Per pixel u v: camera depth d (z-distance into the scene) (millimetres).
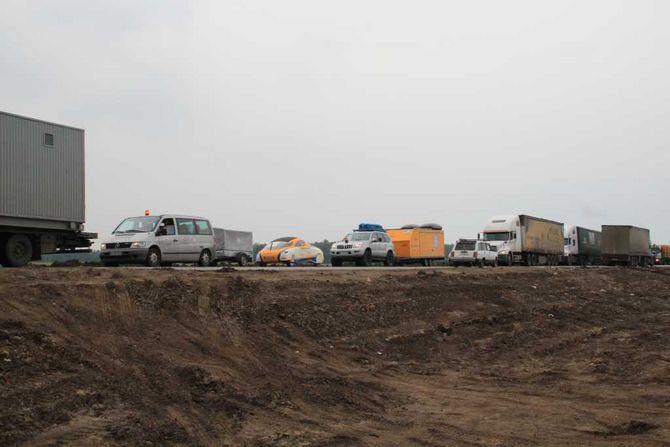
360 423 8766
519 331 17359
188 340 10680
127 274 13625
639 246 55562
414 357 14062
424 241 39531
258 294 14602
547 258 47906
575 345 16453
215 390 8875
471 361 14328
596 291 27328
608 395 11141
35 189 18188
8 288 9992
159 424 7309
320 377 10953
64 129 19344
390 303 17406
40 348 8203
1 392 6906
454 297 20016
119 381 8109
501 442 8141
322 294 16234
